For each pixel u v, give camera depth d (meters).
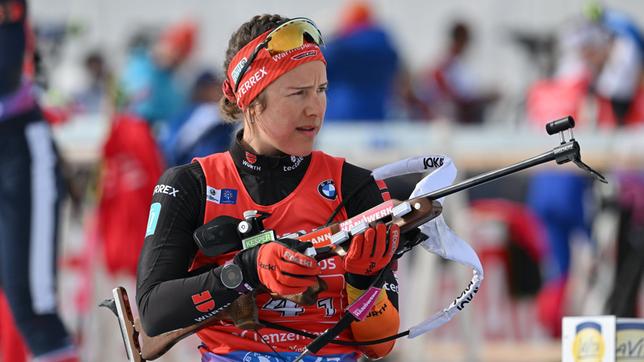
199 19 42.31
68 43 40.28
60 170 19.56
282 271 10.25
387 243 10.36
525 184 28.84
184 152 23.52
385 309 11.59
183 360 21.67
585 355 12.11
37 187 19.02
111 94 22.61
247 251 10.62
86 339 22.31
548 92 29.09
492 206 27.72
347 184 11.60
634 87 28.16
